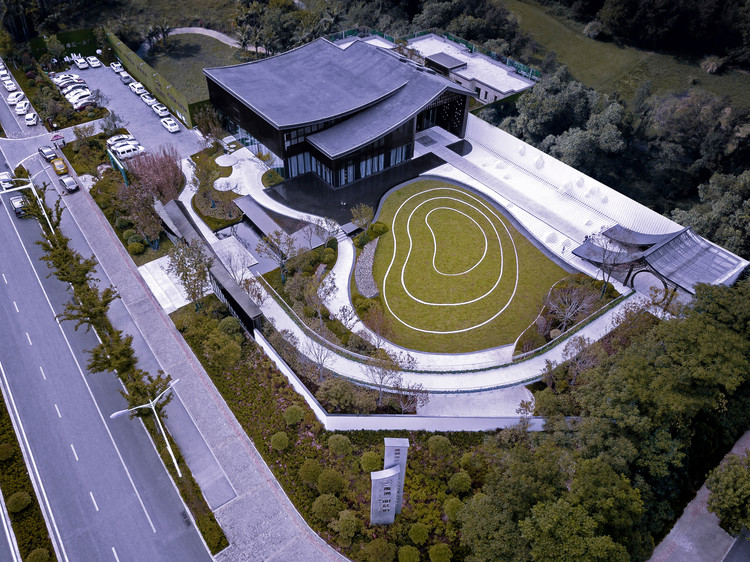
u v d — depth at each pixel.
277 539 43.56
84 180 79.12
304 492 46.12
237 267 64.44
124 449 49.34
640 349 50.84
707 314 51.72
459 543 42.91
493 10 121.06
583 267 65.94
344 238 69.38
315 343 55.75
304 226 69.75
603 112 86.94
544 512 37.97
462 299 62.34
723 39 114.56
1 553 42.59
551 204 74.94
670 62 117.69
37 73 101.44
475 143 87.00
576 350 53.16
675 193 90.31
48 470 47.66
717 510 43.75
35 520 44.25
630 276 63.91
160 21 119.12
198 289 58.75
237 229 70.38
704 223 73.44
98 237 70.25
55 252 59.19
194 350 57.03
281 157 75.12
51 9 112.50
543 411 49.38
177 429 50.72
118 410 52.56
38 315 61.25
